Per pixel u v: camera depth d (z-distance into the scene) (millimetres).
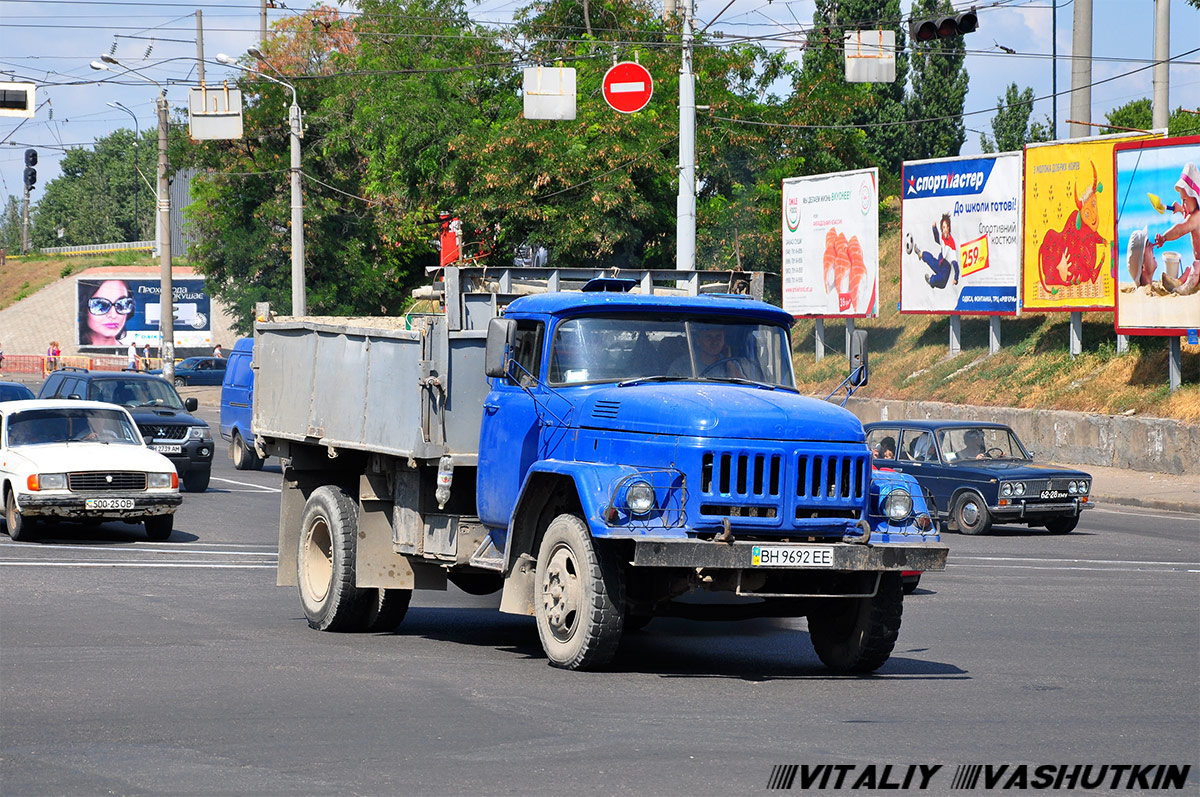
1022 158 70812
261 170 114125
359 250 115688
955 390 74000
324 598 23797
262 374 27172
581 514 19438
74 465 35875
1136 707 16938
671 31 97188
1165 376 63625
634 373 20234
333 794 12227
